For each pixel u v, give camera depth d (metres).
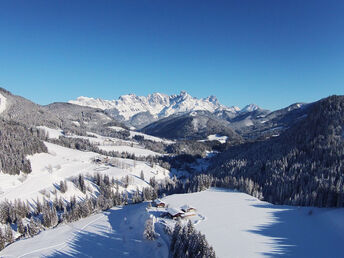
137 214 102.69
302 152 149.62
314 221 82.81
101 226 98.31
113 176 185.38
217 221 81.94
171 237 71.69
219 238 68.00
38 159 188.38
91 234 91.00
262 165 157.75
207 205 101.94
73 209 113.56
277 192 115.50
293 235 71.00
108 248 78.19
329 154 132.00
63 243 86.19
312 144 151.38
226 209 96.06
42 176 163.62
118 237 84.81
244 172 157.00
